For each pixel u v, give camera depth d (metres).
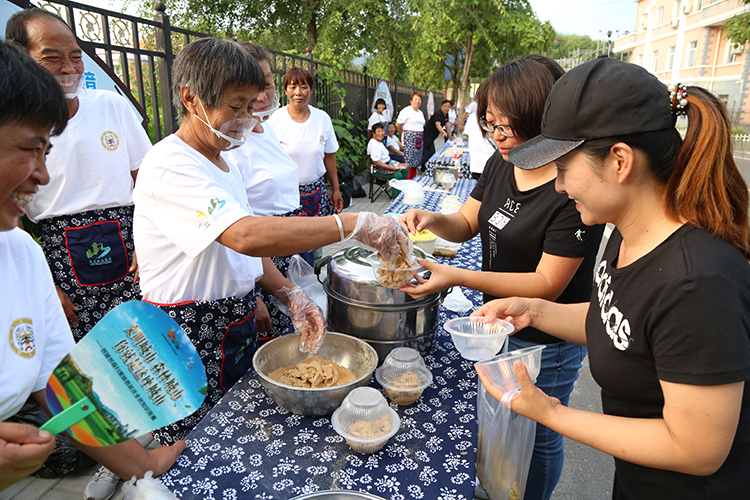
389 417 1.23
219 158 1.61
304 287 2.01
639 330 0.92
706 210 0.85
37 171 0.84
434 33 15.91
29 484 2.22
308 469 1.13
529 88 1.46
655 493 1.04
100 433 0.85
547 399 0.99
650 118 0.84
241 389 1.45
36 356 1.03
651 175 0.89
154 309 0.96
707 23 25.58
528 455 1.43
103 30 3.02
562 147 0.91
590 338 1.13
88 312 2.60
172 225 1.38
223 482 1.08
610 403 1.11
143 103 3.39
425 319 1.59
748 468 0.96
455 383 1.53
